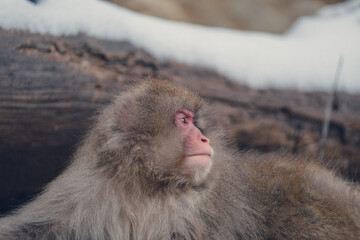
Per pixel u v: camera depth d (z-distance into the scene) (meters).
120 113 6.94
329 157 10.09
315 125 10.37
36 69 8.58
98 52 9.16
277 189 8.09
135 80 8.69
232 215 7.16
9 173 9.23
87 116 8.61
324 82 10.54
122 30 9.54
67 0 9.45
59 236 6.89
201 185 6.84
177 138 6.74
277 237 7.71
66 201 6.96
